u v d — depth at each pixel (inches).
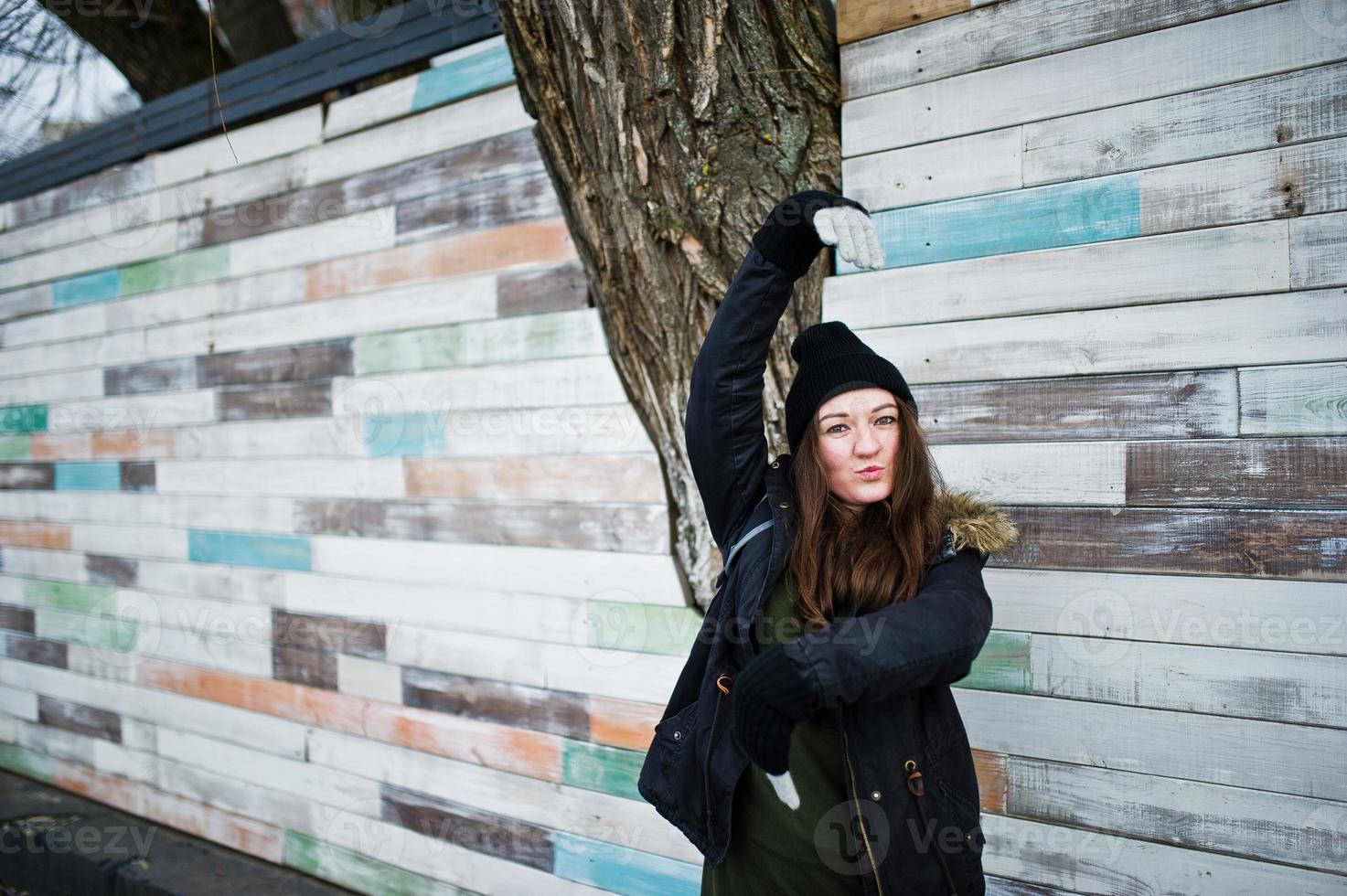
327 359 108.3
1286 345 58.2
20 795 138.4
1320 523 57.2
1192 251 60.9
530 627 92.3
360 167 105.1
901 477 47.9
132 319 129.3
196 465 121.7
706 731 48.8
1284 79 57.9
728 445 51.8
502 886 94.0
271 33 126.6
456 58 97.0
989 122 67.6
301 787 110.7
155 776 126.8
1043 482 66.0
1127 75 62.7
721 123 67.6
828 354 49.2
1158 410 62.1
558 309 90.9
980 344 68.2
